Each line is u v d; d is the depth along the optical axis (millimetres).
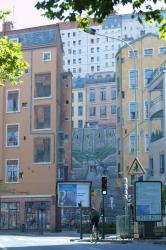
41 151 67688
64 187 50656
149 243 26938
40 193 66312
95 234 33250
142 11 10297
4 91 70375
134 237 30438
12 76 20797
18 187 67438
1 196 67688
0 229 66875
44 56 69688
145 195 28750
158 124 53656
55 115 68125
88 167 108312
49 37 70125
